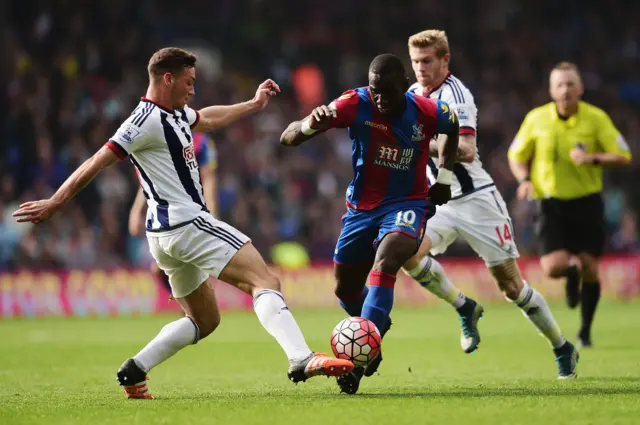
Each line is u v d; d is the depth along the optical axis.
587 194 38.88
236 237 21.66
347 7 100.06
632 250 78.19
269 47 96.62
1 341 45.09
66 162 73.12
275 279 21.62
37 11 83.69
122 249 70.69
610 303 69.69
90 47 83.44
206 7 97.75
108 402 21.38
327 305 69.31
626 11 103.75
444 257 75.00
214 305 23.08
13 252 67.12
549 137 38.75
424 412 18.47
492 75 97.06
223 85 88.06
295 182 81.38
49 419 18.41
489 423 17.12
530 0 103.00
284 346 20.86
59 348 41.12
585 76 99.31
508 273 28.20
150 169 21.61
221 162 78.94
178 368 32.00
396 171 22.64
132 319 61.91
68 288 64.69
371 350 21.09
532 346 39.78
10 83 77.94
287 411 18.78
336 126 22.69
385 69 21.67
